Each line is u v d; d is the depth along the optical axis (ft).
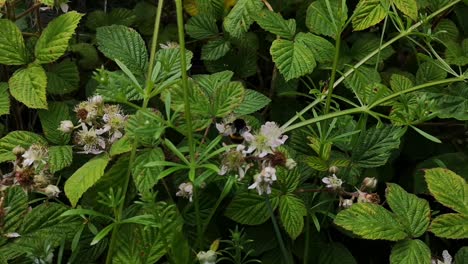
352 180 2.05
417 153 2.38
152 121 1.84
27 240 1.87
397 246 1.88
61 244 1.83
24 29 2.52
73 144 2.17
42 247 1.84
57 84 2.31
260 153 1.80
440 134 2.44
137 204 1.96
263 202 1.97
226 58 2.44
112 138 2.00
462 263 1.95
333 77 2.01
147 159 1.89
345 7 2.01
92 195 1.98
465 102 2.23
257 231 2.08
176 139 2.28
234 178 1.82
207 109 1.93
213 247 1.82
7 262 1.88
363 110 1.97
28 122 2.45
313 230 2.10
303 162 2.09
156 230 1.85
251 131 2.08
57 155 2.06
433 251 2.23
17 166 1.89
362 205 1.91
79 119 2.12
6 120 2.38
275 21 2.23
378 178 2.26
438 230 1.89
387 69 2.60
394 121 2.06
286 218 1.95
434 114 1.98
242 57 2.44
